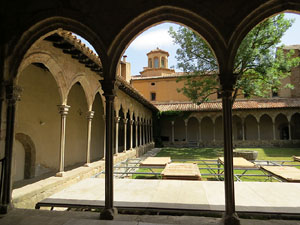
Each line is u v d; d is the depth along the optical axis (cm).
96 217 374
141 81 3067
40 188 579
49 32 436
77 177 757
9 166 431
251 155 1313
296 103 2355
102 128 1548
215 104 2622
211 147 2408
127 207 420
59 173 703
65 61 725
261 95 1619
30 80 869
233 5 379
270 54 1448
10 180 430
